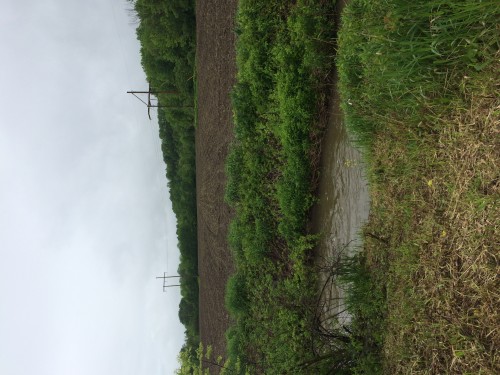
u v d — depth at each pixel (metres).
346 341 4.11
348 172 4.61
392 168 3.41
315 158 5.25
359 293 3.90
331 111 4.95
